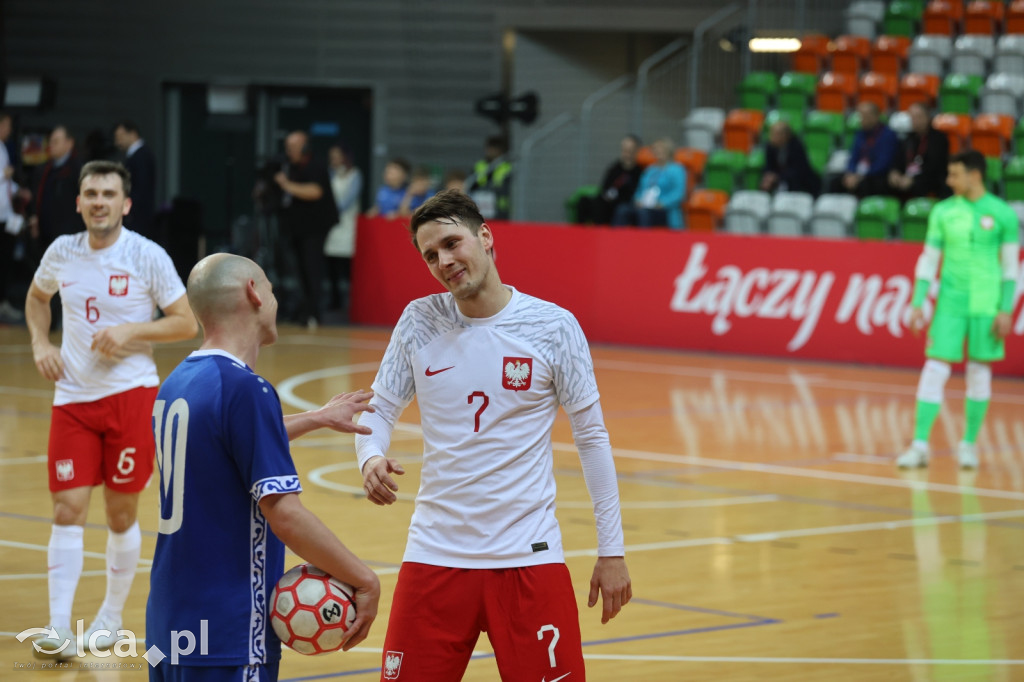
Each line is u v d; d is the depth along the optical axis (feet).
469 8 146.51
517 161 134.62
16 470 60.39
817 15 138.62
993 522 54.03
